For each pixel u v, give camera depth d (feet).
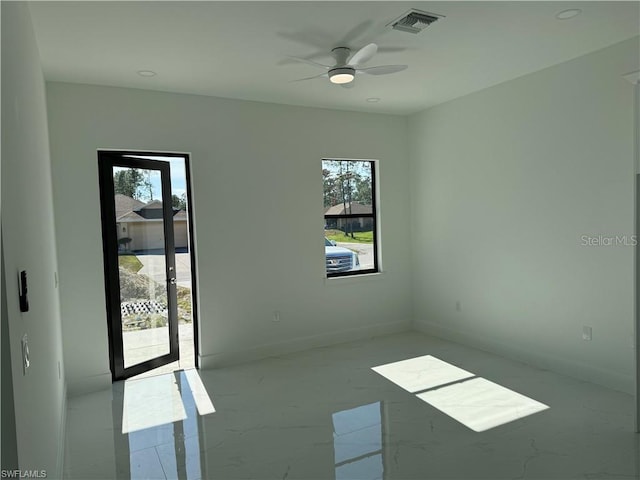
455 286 16.60
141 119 13.44
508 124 14.10
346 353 15.69
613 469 8.12
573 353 12.61
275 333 15.76
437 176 17.11
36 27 8.96
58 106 12.41
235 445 9.46
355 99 15.44
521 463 8.41
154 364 14.47
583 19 9.54
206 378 13.58
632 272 11.11
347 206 17.69
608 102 11.35
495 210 14.76
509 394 11.60
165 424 10.54
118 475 8.46
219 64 11.51
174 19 8.88
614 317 11.56
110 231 13.33
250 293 15.28
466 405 11.03
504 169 14.34
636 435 9.30
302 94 14.53
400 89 14.48
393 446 9.20
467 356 14.85
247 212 15.17
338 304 17.06
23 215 5.77
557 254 12.89
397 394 11.88
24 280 5.23
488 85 14.43
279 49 10.64
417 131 17.92
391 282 18.25
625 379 11.38
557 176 12.74
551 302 13.14
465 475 8.11
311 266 16.46
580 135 12.06
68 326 12.50
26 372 5.03
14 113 5.55
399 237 18.43
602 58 11.39
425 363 14.30
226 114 14.76
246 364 14.87
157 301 14.61
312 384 12.81
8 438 4.03
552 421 10.02
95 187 12.85
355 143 17.25
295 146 16.02
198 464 8.77
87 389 12.68
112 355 13.38
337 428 10.07
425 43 10.66
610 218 11.49
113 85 12.98
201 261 14.42
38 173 8.25
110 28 9.18
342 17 9.11
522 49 11.25
